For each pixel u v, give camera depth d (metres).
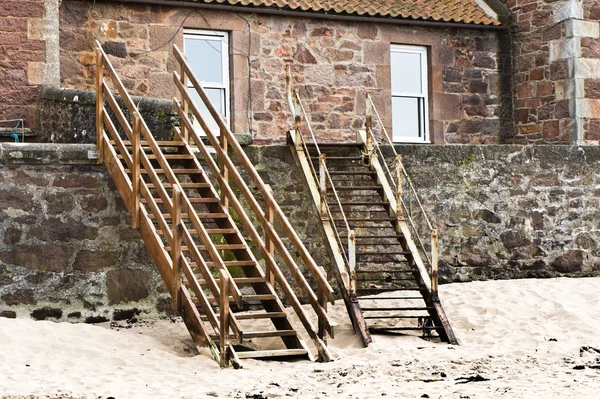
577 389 9.02
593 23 18.67
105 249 13.28
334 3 18.16
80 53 16.41
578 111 18.39
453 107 19.09
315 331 11.47
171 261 12.02
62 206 13.09
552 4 18.80
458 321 13.38
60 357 10.84
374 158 14.76
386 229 15.27
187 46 17.47
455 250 15.69
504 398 8.63
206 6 17.11
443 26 19.02
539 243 16.14
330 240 13.43
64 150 13.05
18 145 12.84
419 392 9.06
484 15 19.36
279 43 17.84
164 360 11.05
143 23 16.86
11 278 12.79
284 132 17.78
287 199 14.76
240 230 14.42
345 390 9.29
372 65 18.47
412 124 19.09
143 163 12.09
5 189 12.82
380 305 14.15
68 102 14.53
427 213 15.55
